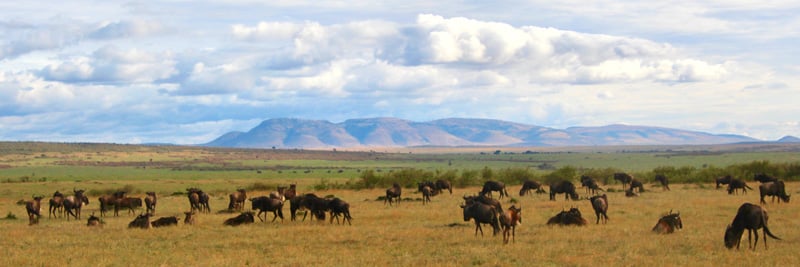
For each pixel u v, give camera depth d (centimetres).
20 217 3862
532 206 3978
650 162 18975
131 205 3966
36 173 15212
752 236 2414
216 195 6147
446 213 3525
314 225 3048
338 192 6359
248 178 12081
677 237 2444
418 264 1959
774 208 3550
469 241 2428
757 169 7562
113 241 2559
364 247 2331
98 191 6625
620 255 2072
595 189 5375
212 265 1988
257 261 2056
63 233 2847
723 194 4950
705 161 18038
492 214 2503
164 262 2038
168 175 13962
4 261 2081
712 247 2170
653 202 4106
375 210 3828
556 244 2303
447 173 7500
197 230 2894
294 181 9350
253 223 3164
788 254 2012
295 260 2056
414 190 6512
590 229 2725
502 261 1984
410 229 2805
